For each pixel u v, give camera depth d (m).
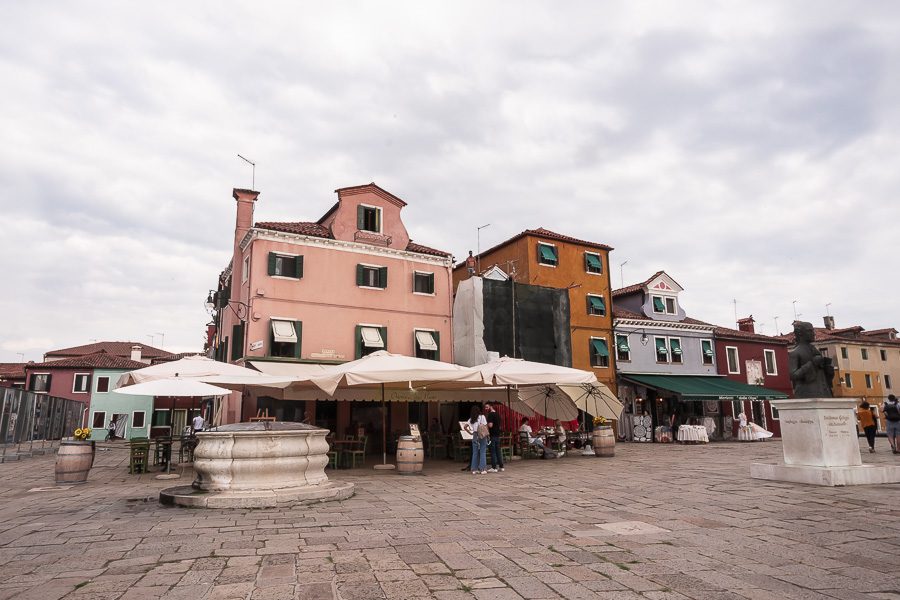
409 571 5.11
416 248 27.08
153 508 8.78
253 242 22.91
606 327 32.56
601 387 19.78
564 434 21.00
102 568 5.25
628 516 7.84
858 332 50.19
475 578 4.90
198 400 30.30
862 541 6.25
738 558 5.56
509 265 32.59
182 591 4.55
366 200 25.83
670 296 36.34
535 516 7.88
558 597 4.41
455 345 28.44
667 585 4.70
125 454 24.58
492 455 15.05
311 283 23.70
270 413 21.89
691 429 28.14
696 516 7.77
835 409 11.09
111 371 45.72
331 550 5.89
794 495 9.39
